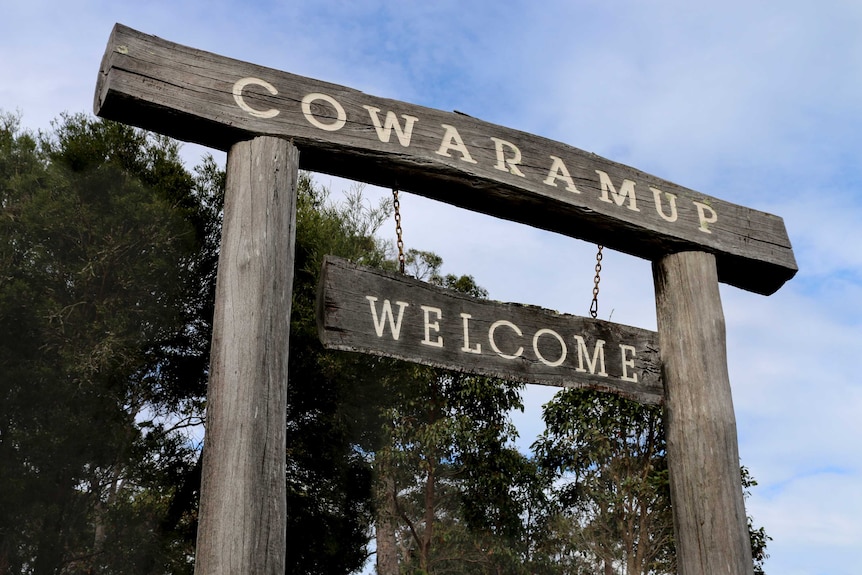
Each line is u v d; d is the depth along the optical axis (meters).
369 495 13.48
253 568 3.66
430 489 14.56
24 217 11.49
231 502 3.72
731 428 5.36
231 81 4.37
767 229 6.00
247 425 3.85
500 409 14.51
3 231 11.46
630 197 5.49
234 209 4.24
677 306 5.56
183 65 4.27
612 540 14.73
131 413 12.38
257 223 4.20
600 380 5.18
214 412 3.89
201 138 4.37
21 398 10.78
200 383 12.79
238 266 4.12
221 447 3.82
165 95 4.16
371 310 4.45
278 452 3.90
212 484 3.78
